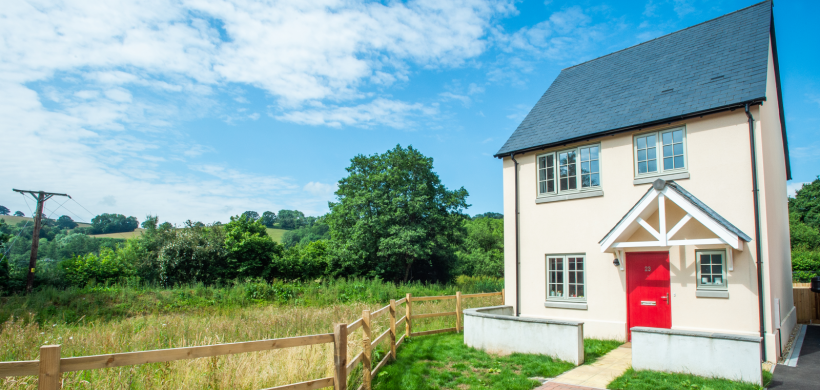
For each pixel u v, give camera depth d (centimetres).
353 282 2917
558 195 1284
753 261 939
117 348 843
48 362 341
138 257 2825
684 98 1112
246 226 3456
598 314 1170
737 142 990
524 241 1348
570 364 847
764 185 952
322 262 3541
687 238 1034
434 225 3669
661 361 787
